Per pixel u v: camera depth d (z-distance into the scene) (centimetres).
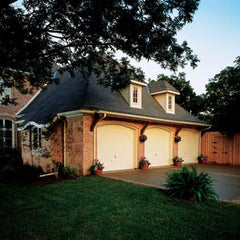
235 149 1324
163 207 450
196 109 2441
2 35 448
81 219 380
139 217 392
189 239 310
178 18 490
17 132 1343
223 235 324
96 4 450
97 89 1029
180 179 538
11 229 338
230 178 839
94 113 862
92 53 647
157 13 467
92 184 668
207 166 1254
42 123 866
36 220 376
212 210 434
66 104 935
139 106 1152
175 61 614
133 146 1095
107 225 355
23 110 1362
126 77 753
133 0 443
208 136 1505
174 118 1294
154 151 1211
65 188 615
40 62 593
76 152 873
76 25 532
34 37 509
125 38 543
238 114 1317
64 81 1273
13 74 587
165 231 335
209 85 1947
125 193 559
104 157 952
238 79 1381
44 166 950
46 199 505
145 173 923
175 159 1275
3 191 587
